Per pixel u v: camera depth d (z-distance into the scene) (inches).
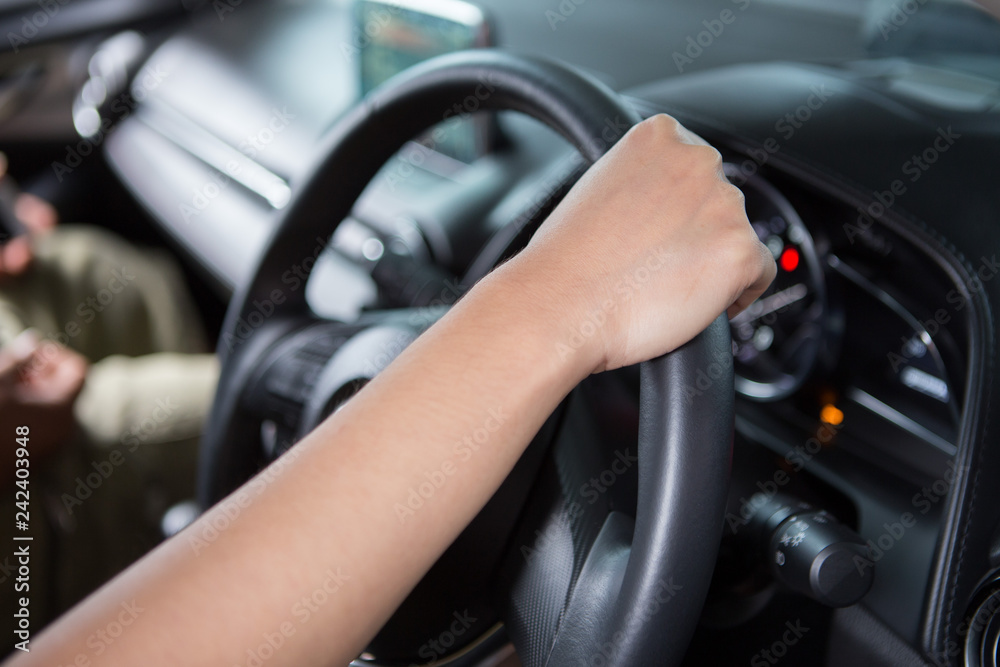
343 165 24.5
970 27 33.3
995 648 18.2
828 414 27.0
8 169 69.6
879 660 20.4
